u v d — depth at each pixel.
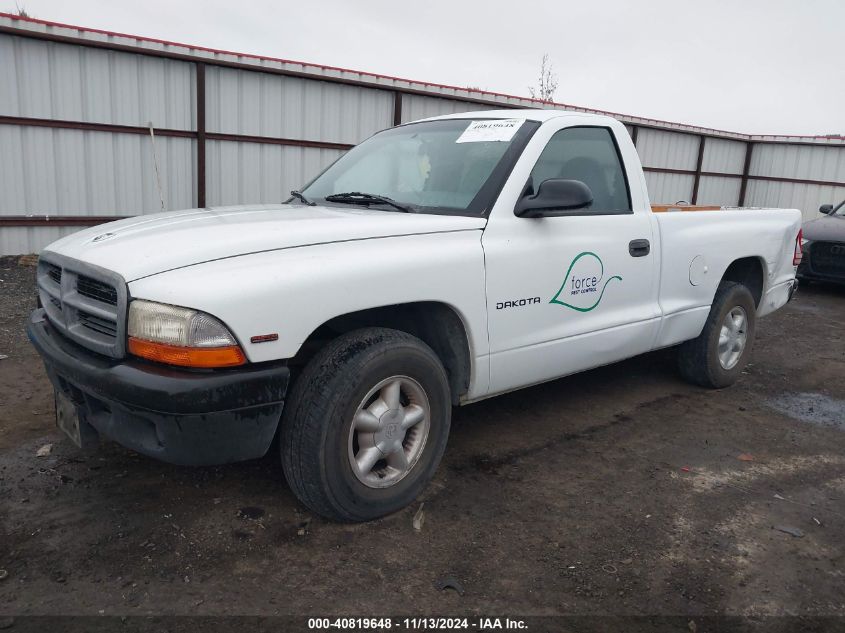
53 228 10.08
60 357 2.84
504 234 3.44
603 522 3.19
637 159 4.35
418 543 2.95
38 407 4.31
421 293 3.08
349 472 2.93
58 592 2.53
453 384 3.47
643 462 3.88
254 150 11.71
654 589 2.69
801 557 2.96
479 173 3.61
